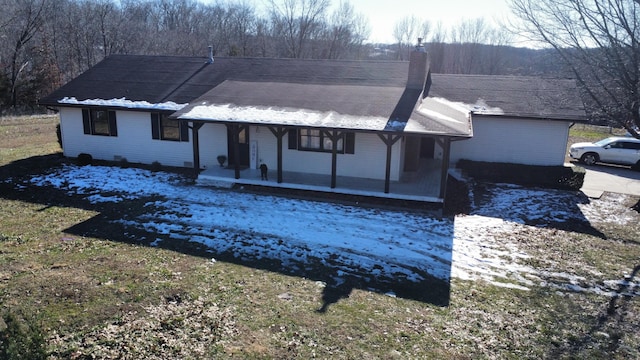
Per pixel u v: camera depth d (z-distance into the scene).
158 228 11.74
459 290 8.99
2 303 7.75
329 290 8.79
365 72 18.88
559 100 16.64
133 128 18.31
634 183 18.11
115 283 8.66
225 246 10.73
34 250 10.13
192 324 7.40
